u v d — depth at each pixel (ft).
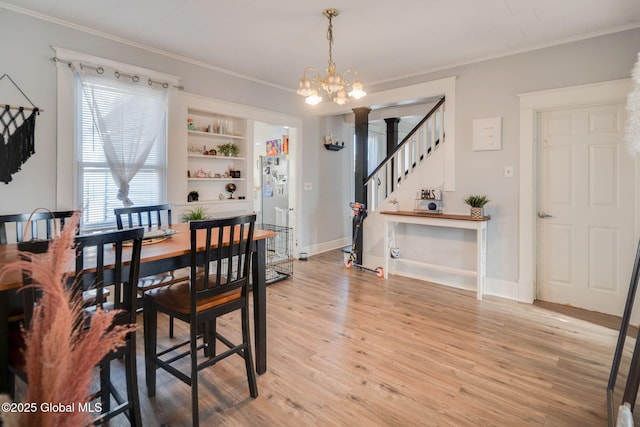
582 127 10.73
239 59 12.39
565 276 11.19
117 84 10.50
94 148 10.32
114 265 4.92
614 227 10.33
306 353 7.93
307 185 17.58
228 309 6.16
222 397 6.35
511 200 11.68
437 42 10.78
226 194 14.49
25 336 2.14
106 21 9.52
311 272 14.87
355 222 15.58
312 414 5.88
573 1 8.35
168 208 9.38
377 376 7.01
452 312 10.46
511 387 6.64
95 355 2.16
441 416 5.82
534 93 11.08
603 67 10.01
